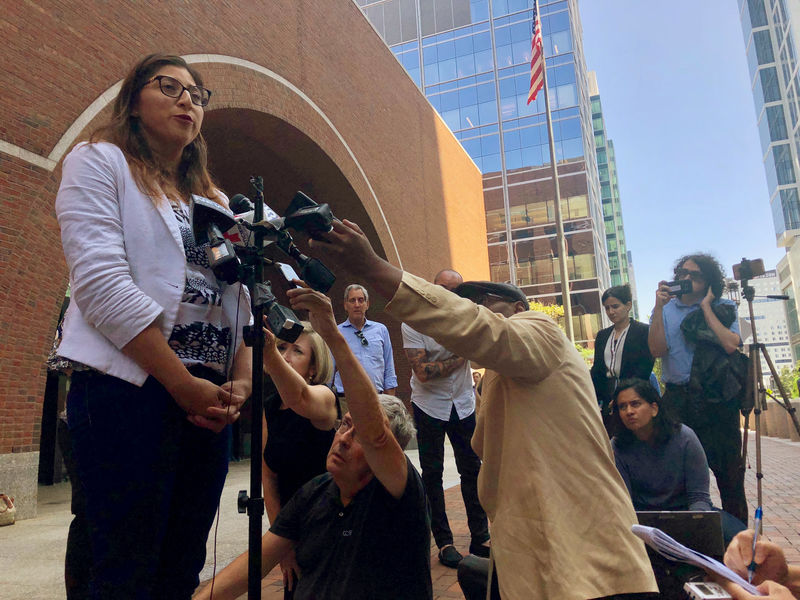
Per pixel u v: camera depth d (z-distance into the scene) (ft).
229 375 5.63
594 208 139.74
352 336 15.80
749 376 12.49
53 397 38.68
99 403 4.62
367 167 50.93
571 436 5.48
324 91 44.96
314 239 4.71
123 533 4.54
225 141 41.16
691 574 6.39
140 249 4.93
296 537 7.25
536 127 129.29
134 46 27.96
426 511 6.93
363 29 52.90
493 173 129.90
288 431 8.15
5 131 21.99
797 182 200.13
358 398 6.09
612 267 278.67
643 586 5.02
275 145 42.32
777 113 209.26
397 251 55.42
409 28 146.41
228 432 5.61
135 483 4.59
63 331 4.88
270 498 8.31
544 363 5.42
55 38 24.21
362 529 6.61
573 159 124.67
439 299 4.94
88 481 4.63
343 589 6.45
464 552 14.17
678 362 13.35
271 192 48.91
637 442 11.23
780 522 17.34
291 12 41.73
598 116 291.79
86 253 4.57
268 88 38.09
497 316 5.24
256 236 4.91
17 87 22.57
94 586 4.54
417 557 6.69
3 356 21.29
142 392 4.70
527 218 124.57
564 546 5.07
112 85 26.50
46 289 22.93
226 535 15.83
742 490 12.54
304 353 8.21
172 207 5.36
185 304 5.11
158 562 4.96
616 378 15.56
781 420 58.29
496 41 138.51
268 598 11.03
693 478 10.76
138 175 5.15
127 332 4.48
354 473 6.69
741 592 4.19
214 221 4.89
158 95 5.50
